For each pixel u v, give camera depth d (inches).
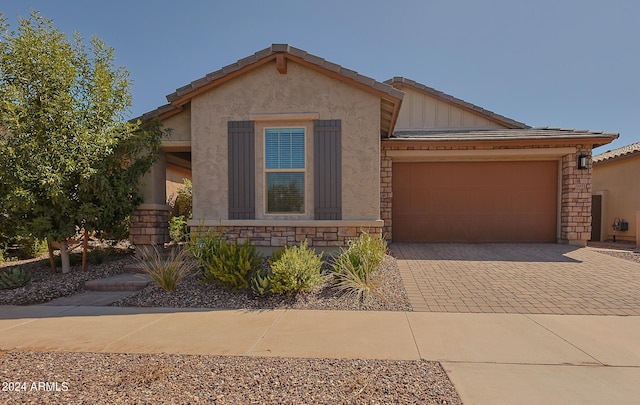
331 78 342.6
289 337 184.2
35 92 294.2
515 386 134.3
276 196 350.6
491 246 451.8
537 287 271.7
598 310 222.7
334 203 343.3
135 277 306.8
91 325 205.0
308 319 212.1
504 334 185.9
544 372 145.4
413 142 452.4
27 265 366.3
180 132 371.9
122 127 322.0
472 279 294.2
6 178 275.1
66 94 293.1
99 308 239.5
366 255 276.7
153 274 269.4
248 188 349.1
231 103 350.0
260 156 348.8
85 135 297.0
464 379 139.4
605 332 188.1
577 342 175.3
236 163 350.0
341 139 342.3
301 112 344.2
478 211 483.8
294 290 251.3
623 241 573.6
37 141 285.9
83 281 296.5
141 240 367.9
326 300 244.5
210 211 352.2
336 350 167.6
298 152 347.9
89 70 319.0
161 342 179.0
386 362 154.6
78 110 308.7
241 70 341.4
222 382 137.3
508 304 235.1
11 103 273.4
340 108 342.6
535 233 480.4
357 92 341.7
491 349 167.8
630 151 540.7
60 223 305.7
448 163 485.4
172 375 143.3
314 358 159.2
